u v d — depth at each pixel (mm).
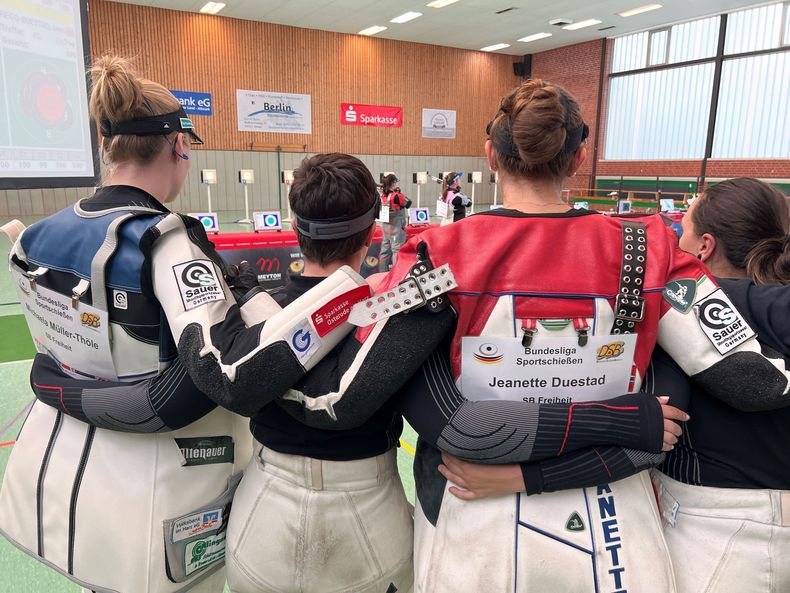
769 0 11117
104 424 892
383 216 6270
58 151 2297
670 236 791
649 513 790
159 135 956
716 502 840
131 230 858
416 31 13891
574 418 711
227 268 945
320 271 891
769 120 11719
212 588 1056
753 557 819
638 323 743
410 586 986
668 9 11812
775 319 796
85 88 2455
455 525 779
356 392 738
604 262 733
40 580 1578
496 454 720
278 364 746
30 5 2127
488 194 17016
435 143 15922
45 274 931
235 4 11656
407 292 714
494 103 16688
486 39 14641
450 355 771
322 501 864
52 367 1000
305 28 13523
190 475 956
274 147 13641
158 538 918
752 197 994
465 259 729
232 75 12922
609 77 14727
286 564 881
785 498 818
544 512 748
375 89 14711
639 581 747
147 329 887
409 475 2189
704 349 755
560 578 734
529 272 718
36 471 970
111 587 923
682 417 766
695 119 12961
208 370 769
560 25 13242
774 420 816
